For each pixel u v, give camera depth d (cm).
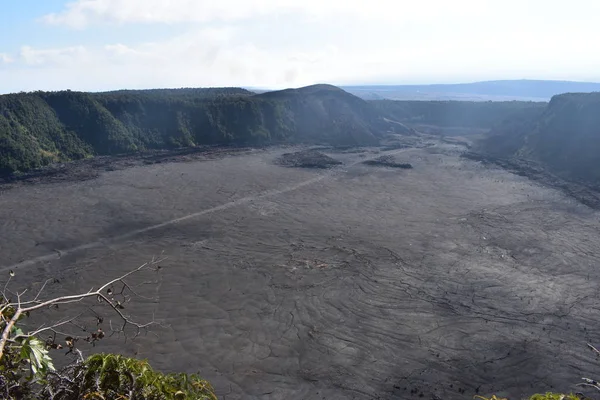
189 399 344
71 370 328
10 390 303
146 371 331
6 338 282
